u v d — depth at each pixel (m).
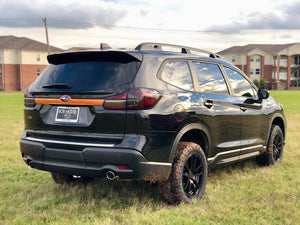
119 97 3.37
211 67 4.59
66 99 3.61
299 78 78.25
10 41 70.38
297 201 4.02
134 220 3.42
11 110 19.72
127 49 3.68
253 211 3.73
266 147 5.66
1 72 67.31
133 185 4.59
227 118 4.52
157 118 3.46
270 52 76.94
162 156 3.52
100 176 3.49
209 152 4.27
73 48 3.94
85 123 3.51
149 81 3.55
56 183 4.74
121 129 3.38
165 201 3.87
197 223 3.38
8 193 4.41
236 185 4.68
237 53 75.56
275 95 41.59
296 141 8.26
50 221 3.49
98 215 3.64
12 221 3.49
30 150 3.86
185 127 3.78
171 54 3.99
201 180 4.11
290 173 5.28
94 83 3.51
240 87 5.07
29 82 68.25
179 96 3.79
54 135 3.69
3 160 6.28
